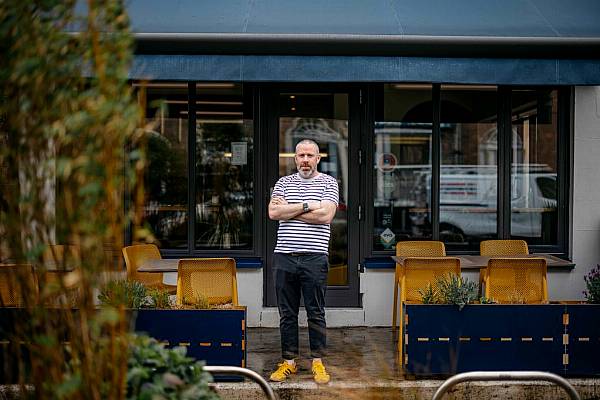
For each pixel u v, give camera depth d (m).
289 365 7.07
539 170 9.53
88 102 2.93
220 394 6.80
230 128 9.46
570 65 8.04
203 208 9.47
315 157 7.18
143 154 2.93
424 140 9.55
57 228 2.95
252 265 9.26
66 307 3.15
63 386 2.89
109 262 2.94
